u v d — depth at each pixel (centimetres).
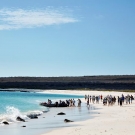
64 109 6028
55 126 3309
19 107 6347
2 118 3956
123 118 3881
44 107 6525
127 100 7438
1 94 14288
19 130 3050
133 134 2531
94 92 15638
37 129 3103
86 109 5934
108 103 7212
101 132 2661
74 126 3234
